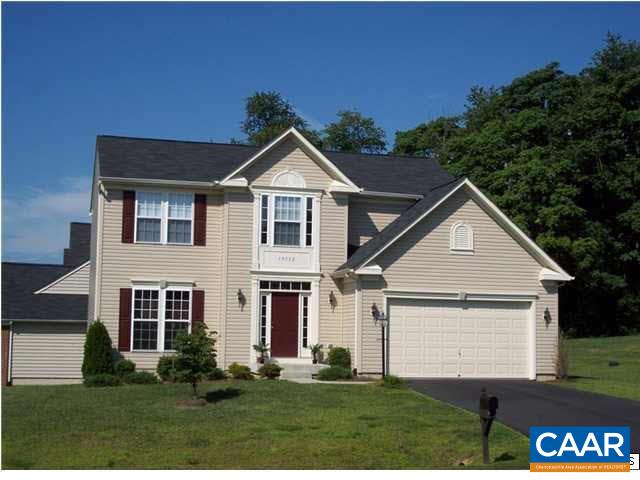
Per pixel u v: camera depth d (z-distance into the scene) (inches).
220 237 1123.9
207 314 1113.4
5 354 1181.1
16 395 883.4
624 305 2026.3
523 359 1106.7
